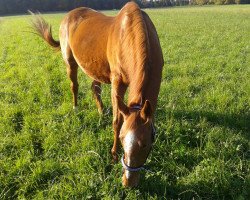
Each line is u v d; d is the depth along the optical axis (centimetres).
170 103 639
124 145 318
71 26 601
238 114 603
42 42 1512
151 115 318
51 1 8012
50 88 804
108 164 470
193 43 1424
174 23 2603
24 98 739
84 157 473
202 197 399
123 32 418
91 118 607
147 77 361
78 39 558
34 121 613
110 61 468
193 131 543
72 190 412
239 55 1123
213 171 430
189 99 685
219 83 786
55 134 555
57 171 461
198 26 2239
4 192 429
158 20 3056
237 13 3959
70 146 523
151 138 330
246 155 479
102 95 714
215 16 3469
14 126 607
